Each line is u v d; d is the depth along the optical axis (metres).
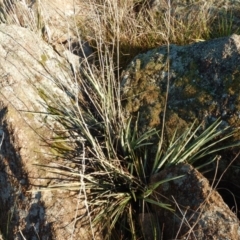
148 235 1.13
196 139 1.24
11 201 1.17
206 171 1.23
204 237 1.03
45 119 1.27
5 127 1.21
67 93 1.40
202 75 1.34
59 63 1.48
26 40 1.45
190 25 1.76
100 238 1.15
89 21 1.78
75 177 1.21
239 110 1.25
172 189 1.15
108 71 1.39
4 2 1.74
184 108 1.32
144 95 1.38
